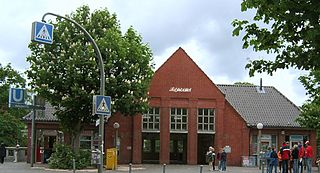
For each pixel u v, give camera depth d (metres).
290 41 8.88
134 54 40.03
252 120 51.41
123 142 47.75
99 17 40.09
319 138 56.25
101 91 19.69
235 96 55.53
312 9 7.94
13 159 52.00
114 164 37.31
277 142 50.84
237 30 9.55
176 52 48.84
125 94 39.16
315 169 41.69
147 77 41.59
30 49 39.25
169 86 48.31
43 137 48.69
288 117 52.50
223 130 48.66
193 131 47.94
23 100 40.72
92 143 48.59
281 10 8.47
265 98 55.66
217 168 42.16
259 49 9.55
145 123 47.91
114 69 39.22
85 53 37.69
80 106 38.62
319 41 8.10
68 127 40.62
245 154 48.75
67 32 38.88
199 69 48.78
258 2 8.90
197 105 48.38
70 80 37.84
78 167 37.34
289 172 31.14
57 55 38.94
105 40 38.38
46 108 49.75
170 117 48.12
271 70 9.49
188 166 44.41
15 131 59.12
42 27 18.30
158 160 47.66
